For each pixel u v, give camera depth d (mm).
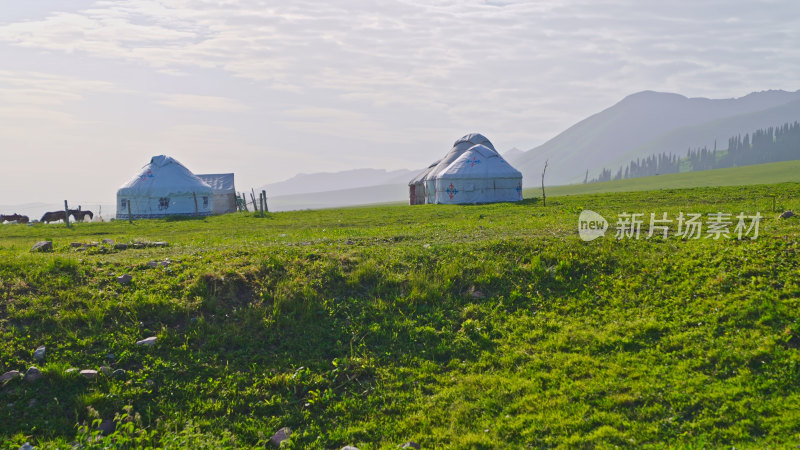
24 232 38844
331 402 12438
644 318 14945
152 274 16953
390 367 13750
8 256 17938
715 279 16203
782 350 12484
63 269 16703
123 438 10344
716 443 10000
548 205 43281
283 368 13492
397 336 15008
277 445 11055
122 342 13602
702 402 11234
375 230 26984
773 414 10625
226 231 34250
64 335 13617
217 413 11961
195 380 12781
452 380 13156
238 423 11617
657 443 10086
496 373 13328
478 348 14492
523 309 16266
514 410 11773
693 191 45812
